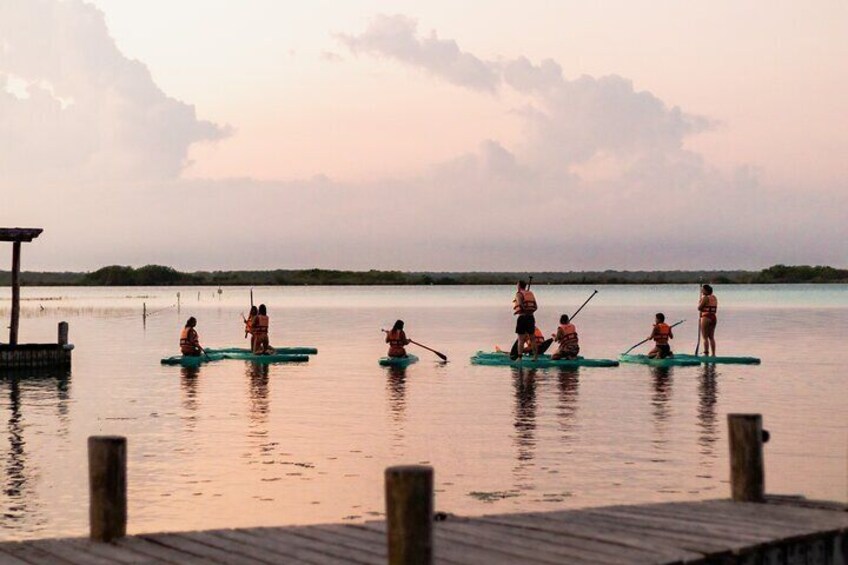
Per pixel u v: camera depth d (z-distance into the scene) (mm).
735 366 26109
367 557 6812
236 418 16938
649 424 15930
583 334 42844
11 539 9297
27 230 27031
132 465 12656
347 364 27922
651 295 150750
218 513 10195
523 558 6742
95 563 6766
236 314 73938
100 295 172500
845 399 18859
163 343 38500
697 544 7082
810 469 11984
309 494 11031
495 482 11516
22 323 56375
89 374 25172
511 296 161750
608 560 6656
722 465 12414
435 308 89000
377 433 15180
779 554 7242
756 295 143250
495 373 24812
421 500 6016
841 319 56062
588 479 11633
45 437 15031
